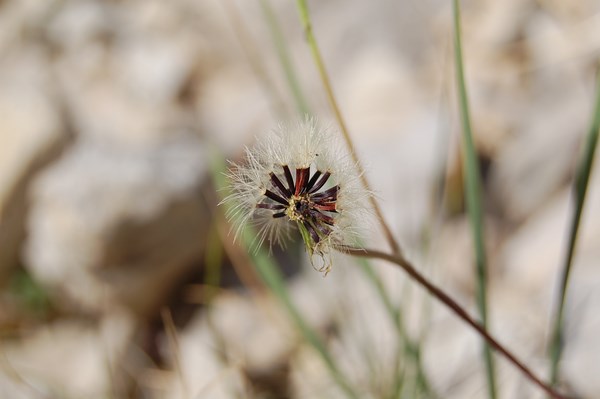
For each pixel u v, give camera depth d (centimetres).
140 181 42
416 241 40
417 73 49
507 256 40
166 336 42
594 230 36
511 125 45
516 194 43
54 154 47
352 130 48
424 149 43
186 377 38
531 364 31
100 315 44
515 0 49
